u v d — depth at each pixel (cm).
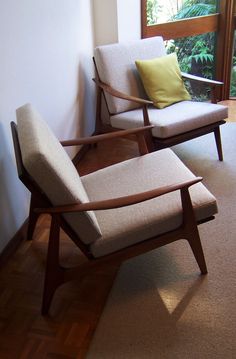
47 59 208
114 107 255
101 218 145
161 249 179
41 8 195
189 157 269
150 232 143
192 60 355
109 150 296
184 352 130
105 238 138
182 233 148
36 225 200
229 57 359
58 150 147
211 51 362
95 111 310
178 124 225
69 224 133
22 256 180
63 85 236
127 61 263
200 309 145
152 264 170
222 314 142
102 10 284
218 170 248
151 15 321
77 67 261
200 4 336
